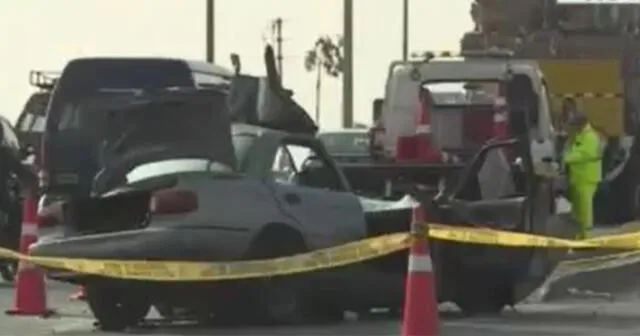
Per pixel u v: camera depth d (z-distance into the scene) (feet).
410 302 144.25
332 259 166.40
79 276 164.55
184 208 162.40
